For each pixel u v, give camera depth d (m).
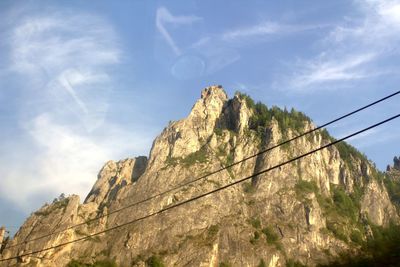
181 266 199.38
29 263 199.12
